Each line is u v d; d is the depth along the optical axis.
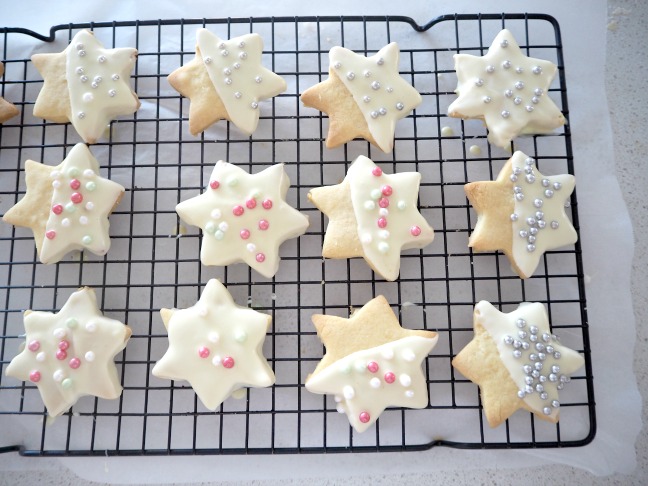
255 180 0.27
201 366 0.25
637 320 0.28
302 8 0.30
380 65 0.28
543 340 0.26
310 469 0.27
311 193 0.27
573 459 0.27
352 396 0.25
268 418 0.28
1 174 0.29
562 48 0.30
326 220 0.29
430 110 0.30
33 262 0.28
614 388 0.28
